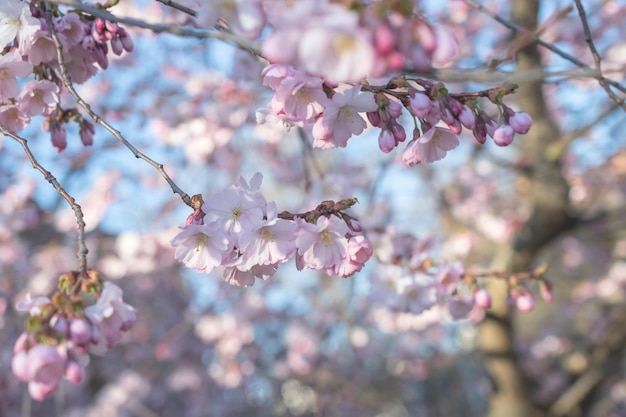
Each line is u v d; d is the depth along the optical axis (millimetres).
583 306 8398
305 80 1792
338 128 1914
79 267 1725
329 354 8180
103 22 2268
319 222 1919
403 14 1234
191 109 5645
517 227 6750
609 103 5707
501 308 5895
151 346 8336
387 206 6941
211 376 8047
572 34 6188
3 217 5953
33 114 2246
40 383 1549
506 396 6324
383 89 1918
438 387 10938
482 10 2285
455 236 6789
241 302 7625
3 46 2125
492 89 1944
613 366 6828
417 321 8016
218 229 1864
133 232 6516
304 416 9484
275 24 1373
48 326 1543
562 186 5570
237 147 6309
